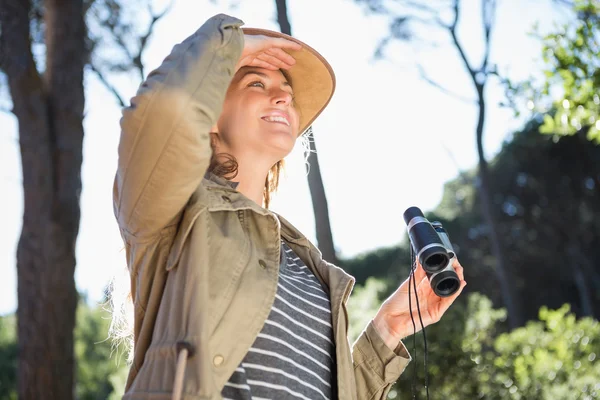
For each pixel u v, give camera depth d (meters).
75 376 6.81
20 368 6.66
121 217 1.71
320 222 4.29
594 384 6.21
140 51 9.27
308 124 2.38
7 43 7.12
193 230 1.68
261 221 1.81
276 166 2.37
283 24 4.69
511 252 26.06
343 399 1.82
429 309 2.18
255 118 2.04
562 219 25.98
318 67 2.25
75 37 7.36
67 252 6.93
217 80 1.67
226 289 1.65
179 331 1.58
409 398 6.30
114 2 9.09
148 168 1.60
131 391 1.58
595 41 4.71
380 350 2.14
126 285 2.01
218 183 1.90
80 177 7.19
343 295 1.93
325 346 1.86
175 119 1.58
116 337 2.04
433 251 1.99
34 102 7.09
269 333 1.70
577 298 25.56
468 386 6.39
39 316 6.72
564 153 25.77
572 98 4.75
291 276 1.91
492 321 7.14
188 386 1.50
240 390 1.60
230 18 1.79
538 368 6.62
